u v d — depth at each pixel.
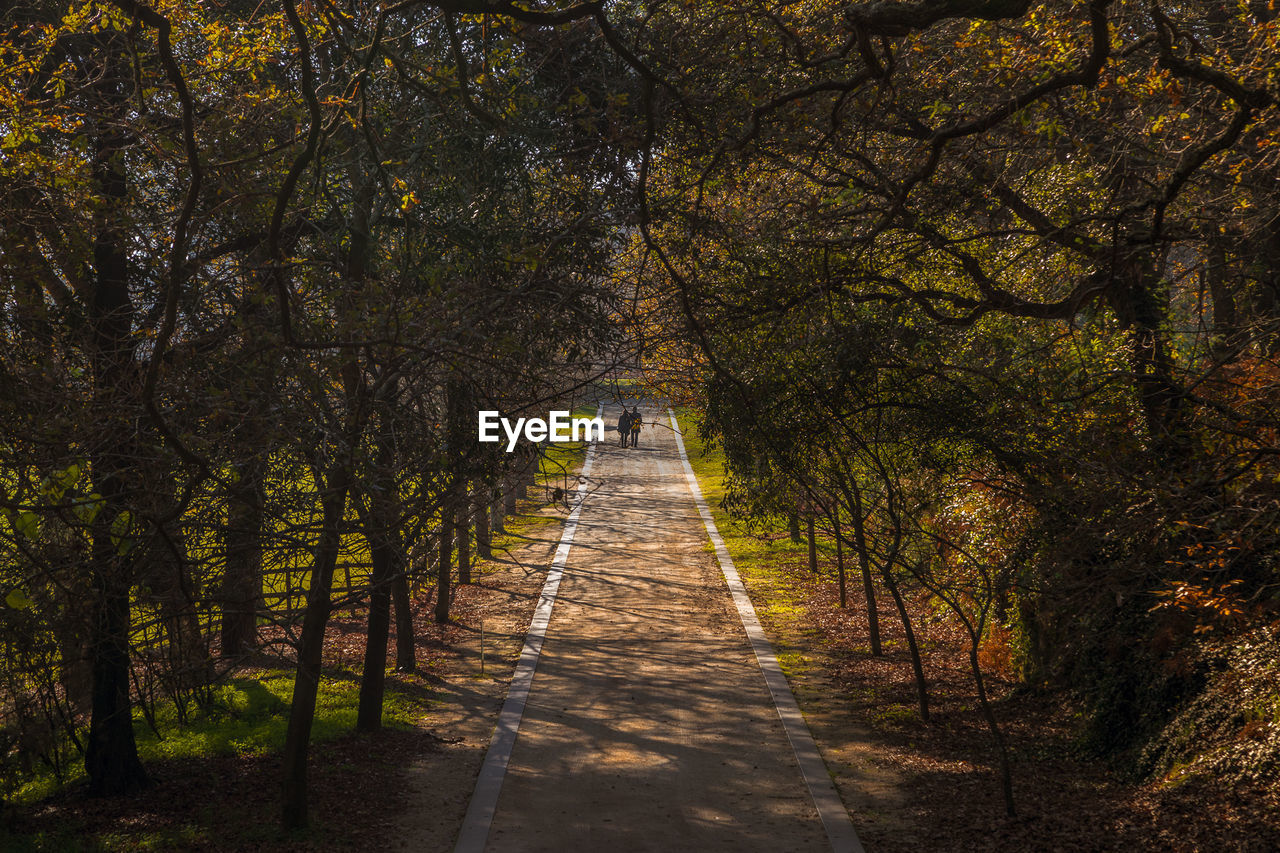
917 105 11.46
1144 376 9.16
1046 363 11.35
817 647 18.48
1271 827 8.12
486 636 19.45
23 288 7.42
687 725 13.78
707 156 10.09
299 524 8.08
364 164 11.18
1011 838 9.21
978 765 11.70
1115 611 12.48
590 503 36.81
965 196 11.45
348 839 9.55
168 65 5.30
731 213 12.09
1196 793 9.27
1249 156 10.30
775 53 9.78
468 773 11.77
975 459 12.09
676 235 11.12
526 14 6.42
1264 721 9.46
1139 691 11.52
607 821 10.20
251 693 14.58
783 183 12.50
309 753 12.22
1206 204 10.88
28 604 7.52
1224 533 7.90
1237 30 11.04
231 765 11.80
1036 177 12.59
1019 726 12.99
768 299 11.23
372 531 7.99
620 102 8.24
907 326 11.70
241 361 7.00
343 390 8.61
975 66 10.79
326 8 7.65
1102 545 10.15
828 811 10.41
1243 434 7.73
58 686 11.89
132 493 7.51
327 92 10.65
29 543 7.58
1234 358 9.01
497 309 8.31
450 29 7.42
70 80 8.65
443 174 11.12
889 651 18.05
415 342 7.25
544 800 10.83
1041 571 10.84
